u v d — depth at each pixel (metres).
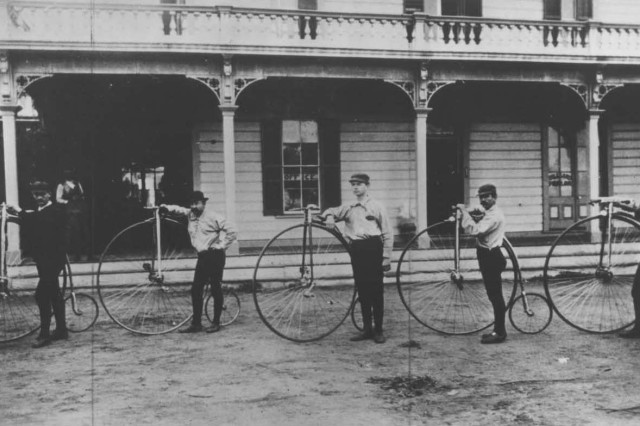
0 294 8.59
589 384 6.21
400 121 16.19
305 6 15.51
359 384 6.25
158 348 7.78
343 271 12.88
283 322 9.34
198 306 8.64
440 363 7.01
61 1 12.28
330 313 10.13
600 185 17.38
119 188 15.09
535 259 13.67
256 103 15.25
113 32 12.42
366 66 13.83
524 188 16.95
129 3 13.28
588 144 15.01
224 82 12.95
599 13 17.08
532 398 5.79
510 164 16.88
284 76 13.38
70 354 7.50
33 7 11.98
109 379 6.47
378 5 15.91
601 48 14.80
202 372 6.71
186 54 12.64
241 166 15.26
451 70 14.31
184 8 12.70
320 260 13.08
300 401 5.74
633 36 14.99
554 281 13.07
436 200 16.64
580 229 17.23
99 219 14.96
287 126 15.55
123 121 15.01
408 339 8.20
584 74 14.89
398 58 13.71
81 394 5.98
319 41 13.56
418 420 5.23
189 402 5.73
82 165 15.02
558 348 7.67
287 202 15.62
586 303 10.87
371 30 13.81
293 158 15.62
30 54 12.05
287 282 12.62
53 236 8.02
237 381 6.38
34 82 13.42
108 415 5.38
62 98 14.84
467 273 13.21
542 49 14.54
